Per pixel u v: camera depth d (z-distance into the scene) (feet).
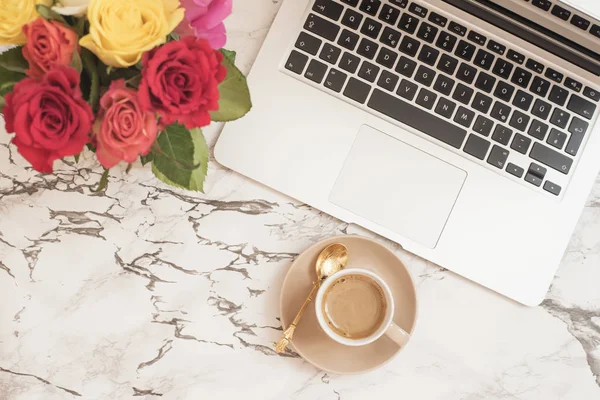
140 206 2.52
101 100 1.59
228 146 2.45
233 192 2.55
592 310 2.62
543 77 2.55
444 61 2.50
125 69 1.74
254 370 2.53
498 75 2.53
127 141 1.59
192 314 2.52
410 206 2.51
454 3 2.51
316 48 2.46
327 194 2.49
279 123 2.47
